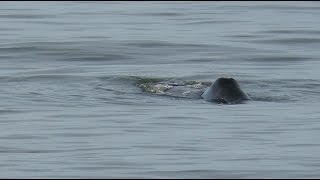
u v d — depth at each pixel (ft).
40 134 200.13
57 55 301.84
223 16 385.09
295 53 308.81
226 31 348.18
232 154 184.24
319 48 319.27
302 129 204.13
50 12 393.29
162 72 277.23
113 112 220.43
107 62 293.84
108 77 265.75
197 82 256.32
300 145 190.90
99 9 405.39
